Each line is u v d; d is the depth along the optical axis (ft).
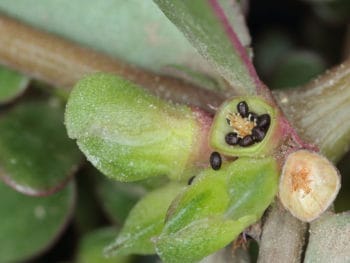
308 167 0.20
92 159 0.20
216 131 0.20
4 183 0.27
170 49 0.25
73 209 0.27
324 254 0.20
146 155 0.20
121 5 0.25
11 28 0.26
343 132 0.22
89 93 0.20
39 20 0.26
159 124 0.20
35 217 0.27
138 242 0.21
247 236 0.21
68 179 0.26
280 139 0.20
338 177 0.20
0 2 0.26
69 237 0.29
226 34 0.19
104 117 0.20
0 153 0.26
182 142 0.20
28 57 0.26
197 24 0.19
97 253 0.26
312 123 0.22
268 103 0.20
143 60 0.25
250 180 0.19
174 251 0.19
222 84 0.23
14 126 0.26
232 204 0.19
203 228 0.19
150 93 0.21
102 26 0.25
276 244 0.20
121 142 0.20
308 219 0.20
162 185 0.22
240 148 0.20
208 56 0.20
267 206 0.20
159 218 0.21
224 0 0.21
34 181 0.25
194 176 0.21
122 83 0.20
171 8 0.19
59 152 0.26
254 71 0.20
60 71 0.25
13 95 0.27
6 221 0.27
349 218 0.20
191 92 0.24
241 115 0.20
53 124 0.27
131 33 0.25
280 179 0.20
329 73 0.22
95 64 0.25
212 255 0.21
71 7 0.25
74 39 0.26
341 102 0.22
